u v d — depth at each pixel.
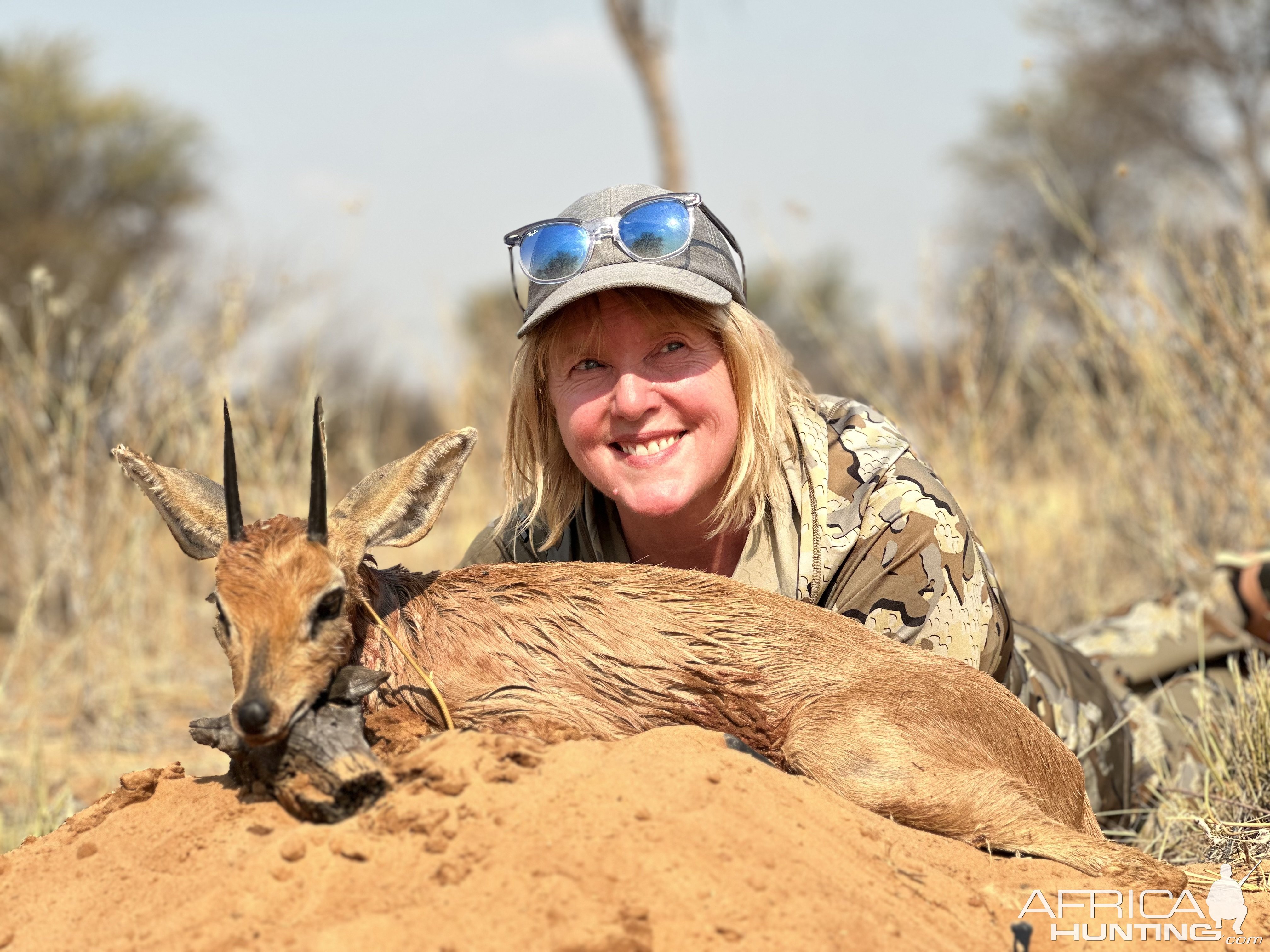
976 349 2.22
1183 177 2.35
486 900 0.91
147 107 6.32
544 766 1.00
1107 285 2.11
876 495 1.25
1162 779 1.49
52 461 2.09
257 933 0.91
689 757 1.02
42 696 1.94
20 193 5.91
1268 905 1.09
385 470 1.15
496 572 1.18
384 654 1.12
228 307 2.20
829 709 1.11
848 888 0.95
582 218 1.25
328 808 0.98
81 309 2.58
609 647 1.14
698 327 1.23
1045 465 2.41
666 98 6.36
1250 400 1.96
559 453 1.33
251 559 1.04
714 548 1.31
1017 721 1.14
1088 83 6.11
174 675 2.18
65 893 0.99
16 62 6.18
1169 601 1.68
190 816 1.03
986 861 1.05
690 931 0.90
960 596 1.23
